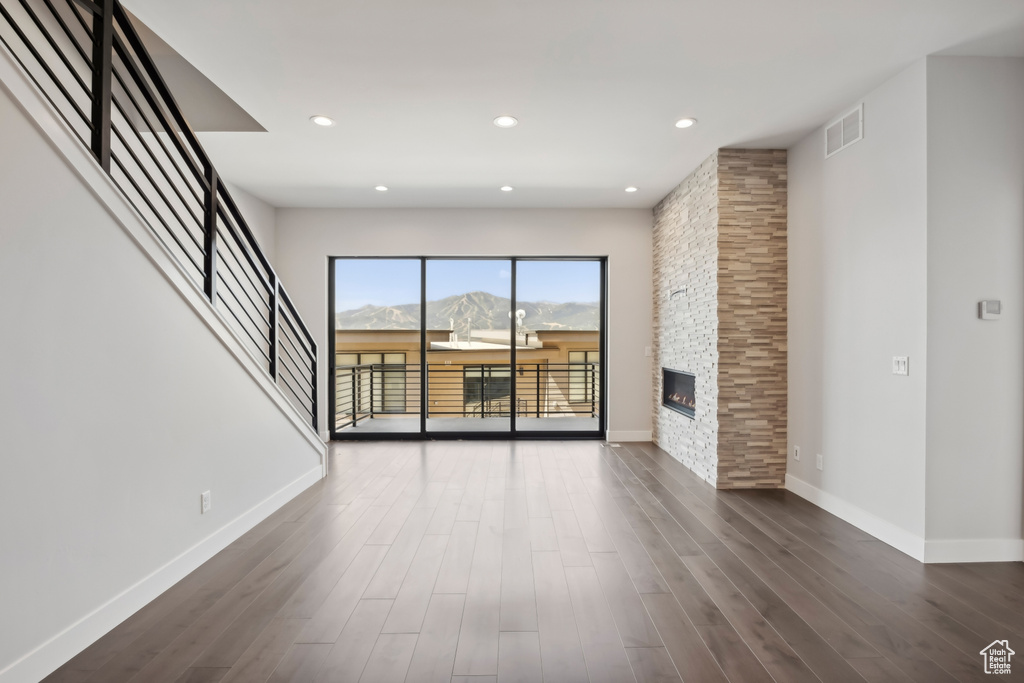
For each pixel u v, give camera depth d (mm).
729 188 4109
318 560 2766
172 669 1828
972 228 2762
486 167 4566
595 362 6262
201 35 2543
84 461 1969
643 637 2037
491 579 2537
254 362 3320
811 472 3799
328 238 5996
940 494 2764
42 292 1785
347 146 4074
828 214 3586
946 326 2760
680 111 3434
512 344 6227
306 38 2574
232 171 4680
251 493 3299
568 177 4840
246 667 1843
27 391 1726
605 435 6168
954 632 2076
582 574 2594
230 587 2457
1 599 1632
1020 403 2779
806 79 3012
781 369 4141
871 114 3158
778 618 2180
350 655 1917
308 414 6102
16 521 1686
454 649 1955
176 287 2527
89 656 1900
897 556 2836
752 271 4125
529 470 4695
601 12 2369
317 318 5996
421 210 6004
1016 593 2406
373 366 6230
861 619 2174
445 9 2342
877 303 3121
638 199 5625
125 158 3607
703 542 3020
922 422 2789
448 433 6164
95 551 2021
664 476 4508
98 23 2133
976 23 2455
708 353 4328
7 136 1655
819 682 1765
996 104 2770
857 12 2363
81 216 1955
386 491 4039
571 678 1788
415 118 3545
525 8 2338
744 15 2391
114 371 2131
